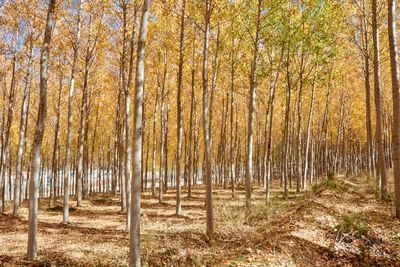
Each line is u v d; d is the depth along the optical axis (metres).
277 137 28.97
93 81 14.69
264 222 8.16
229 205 12.33
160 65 14.42
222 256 5.87
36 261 5.81
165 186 20.83
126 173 8.93
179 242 6.97
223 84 16.05
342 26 13.07
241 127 24.95
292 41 13.41
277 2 11.51
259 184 23.31
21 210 12.84
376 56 9.79
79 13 10.80
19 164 10.95
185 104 21.41
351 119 24.03
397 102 7.63
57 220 10.55
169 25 12.10
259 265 4.94
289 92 14.12
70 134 10.47
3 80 12.64
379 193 10.00
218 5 9.35
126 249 6.66
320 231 6.52
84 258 5.95
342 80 19.09
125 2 9.62
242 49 14.13
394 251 5.54
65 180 10.14
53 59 11.70
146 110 17.59
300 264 5.09
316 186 13.96
